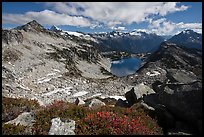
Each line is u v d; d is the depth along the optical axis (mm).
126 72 190875
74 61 160375
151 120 14992
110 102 31984
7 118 15000
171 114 15414
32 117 14273
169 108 15688
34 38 180750
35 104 18734
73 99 56594
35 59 109188
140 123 14023
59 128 12547
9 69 68562
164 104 16172
